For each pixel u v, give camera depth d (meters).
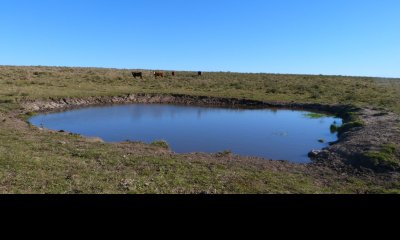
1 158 13.12
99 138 20.22
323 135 24.94
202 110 37.97
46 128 23.09
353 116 29.89
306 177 13.80
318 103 40.78
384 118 26.59
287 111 38.34
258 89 55.16
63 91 41.19
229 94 47.97
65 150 15.35
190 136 23.67
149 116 32.50
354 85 60.72
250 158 16.67
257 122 30.56
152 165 13.73
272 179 12.80
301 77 77.19
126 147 17.06
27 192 10.00
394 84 64.88
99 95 41.97
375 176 13.98
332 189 12.12
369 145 17.55
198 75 77.38
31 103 33.38
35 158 13.48
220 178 12.45
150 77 67.69
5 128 20.02
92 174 12.07
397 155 15.92
